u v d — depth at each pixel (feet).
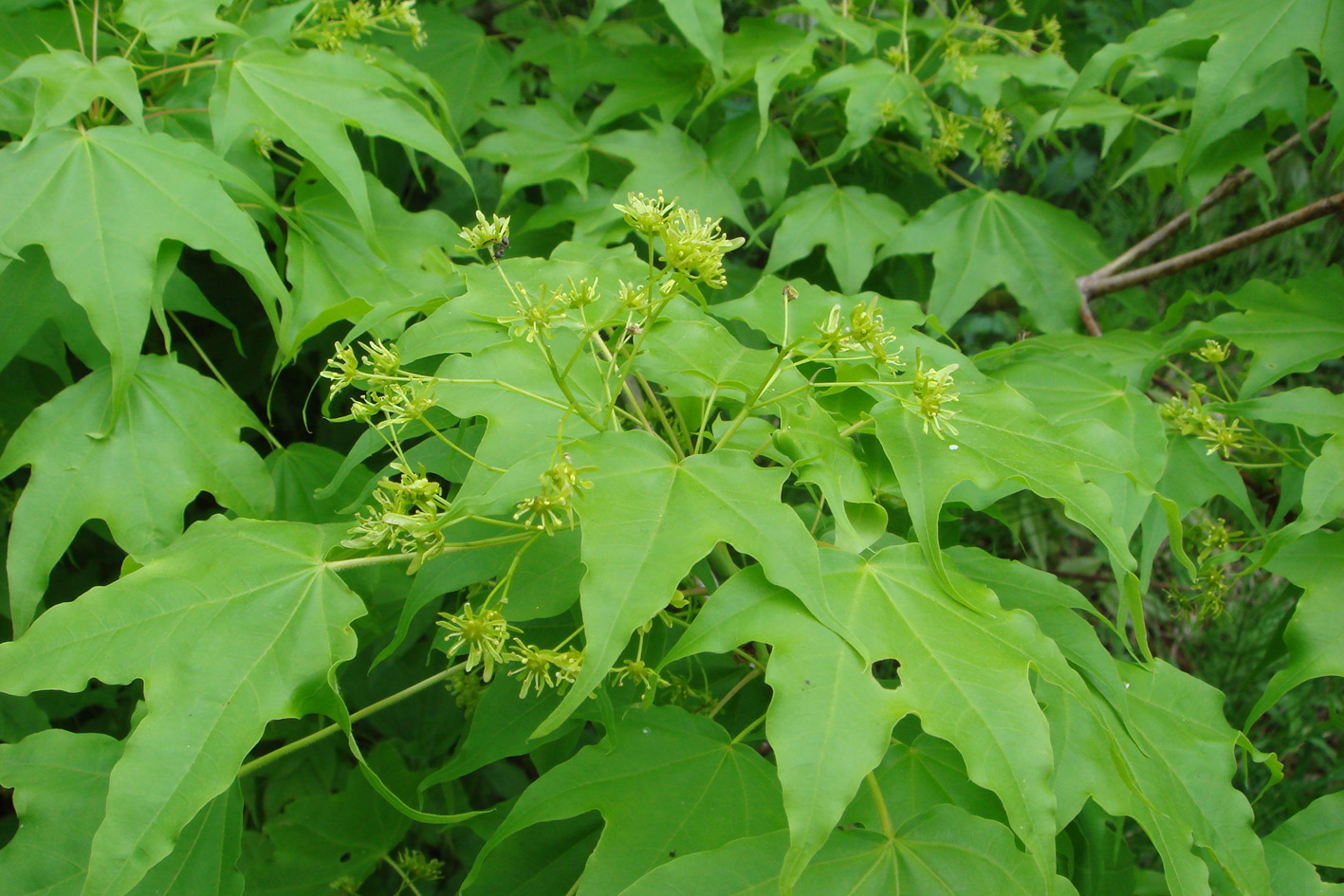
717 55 2.25
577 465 1.38
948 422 1.56
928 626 1.37
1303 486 1.78
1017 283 2.48
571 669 1.43
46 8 2.06
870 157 2.82
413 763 2.86
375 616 2.03
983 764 1.26
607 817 1.48
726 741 1.59
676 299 1.74
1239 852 1.59
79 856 1.56
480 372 1.54
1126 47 2.17
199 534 1.53
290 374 2.83
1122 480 1.80
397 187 2.94
